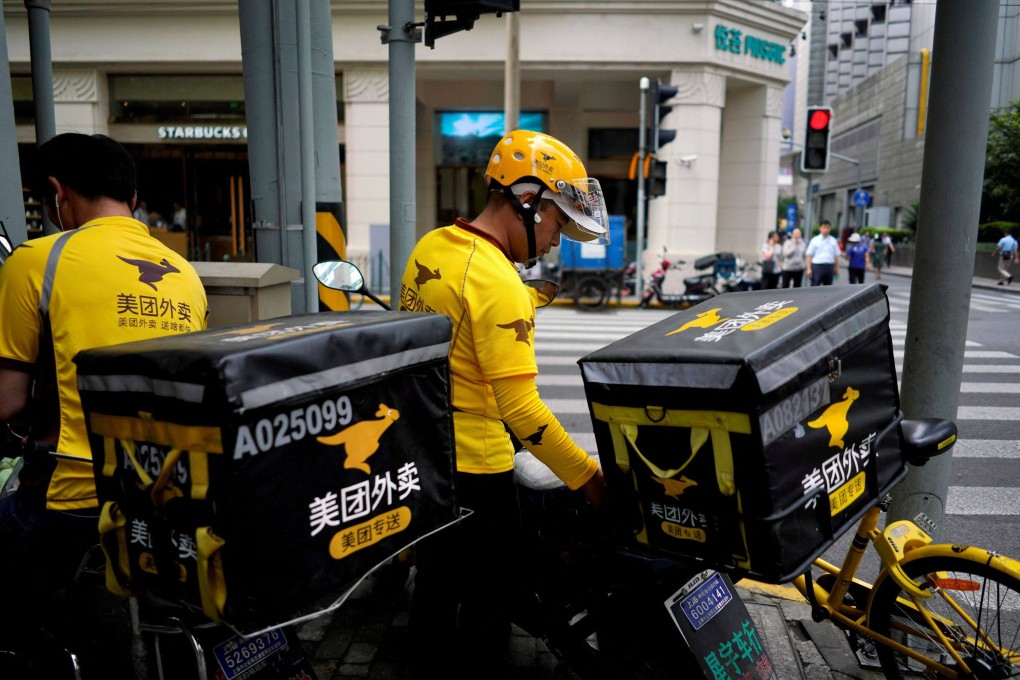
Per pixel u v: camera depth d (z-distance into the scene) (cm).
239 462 128
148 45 1619
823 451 170
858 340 180
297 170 473
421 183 1927
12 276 179
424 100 1877
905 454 211
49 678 208
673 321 194
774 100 1802
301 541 138
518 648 276
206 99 1698
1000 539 389
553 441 194
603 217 220
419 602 228
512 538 216
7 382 180
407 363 158
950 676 223
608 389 173
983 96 256
